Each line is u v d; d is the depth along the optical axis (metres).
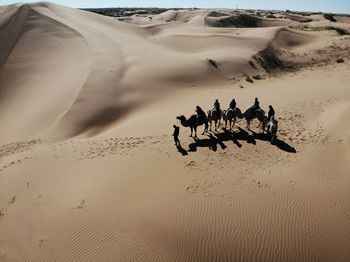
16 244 12.98
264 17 98.19
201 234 11.85
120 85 30.72
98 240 12.23
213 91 30.44
